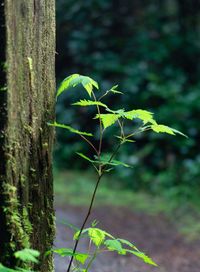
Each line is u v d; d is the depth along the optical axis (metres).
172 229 6.75
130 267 5.12
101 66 11.31
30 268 2.46
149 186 9.16
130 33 12.20
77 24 12.37
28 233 2.43
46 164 2.57
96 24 12.29
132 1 12.49
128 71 11.09
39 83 2.49
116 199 8.32
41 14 2.49
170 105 10.27
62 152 10.84
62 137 11.04
